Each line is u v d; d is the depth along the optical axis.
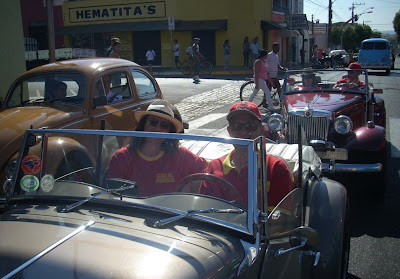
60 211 2.36
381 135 5.57
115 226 2.14
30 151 2.64
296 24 27.92
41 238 2.05
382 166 5.38
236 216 2.15
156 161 2.75
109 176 2.63
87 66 5.62
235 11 28.50
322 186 3.29
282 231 2.44
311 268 2.76
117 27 29.86
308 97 6.92
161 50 29.91
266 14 30.92
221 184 2.42
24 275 1.81
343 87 7.05
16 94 5.73
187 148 2.83
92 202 2.41
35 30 31.92
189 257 1.90
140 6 29.91
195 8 29.11
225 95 15.08
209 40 29.34
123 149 2.71
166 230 2.11
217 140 2.32
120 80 6.05
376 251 4.21
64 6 31.55
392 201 5.52
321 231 2.89
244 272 1.98
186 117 11.23
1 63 9.09
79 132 2.64
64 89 5.49
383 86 18.80
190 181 2.54
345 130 5.77
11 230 2.16
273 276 2.27
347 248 3.47
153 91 6.87
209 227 2.15
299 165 2.90
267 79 11.36
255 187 2.15
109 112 5.66
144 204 2.31
